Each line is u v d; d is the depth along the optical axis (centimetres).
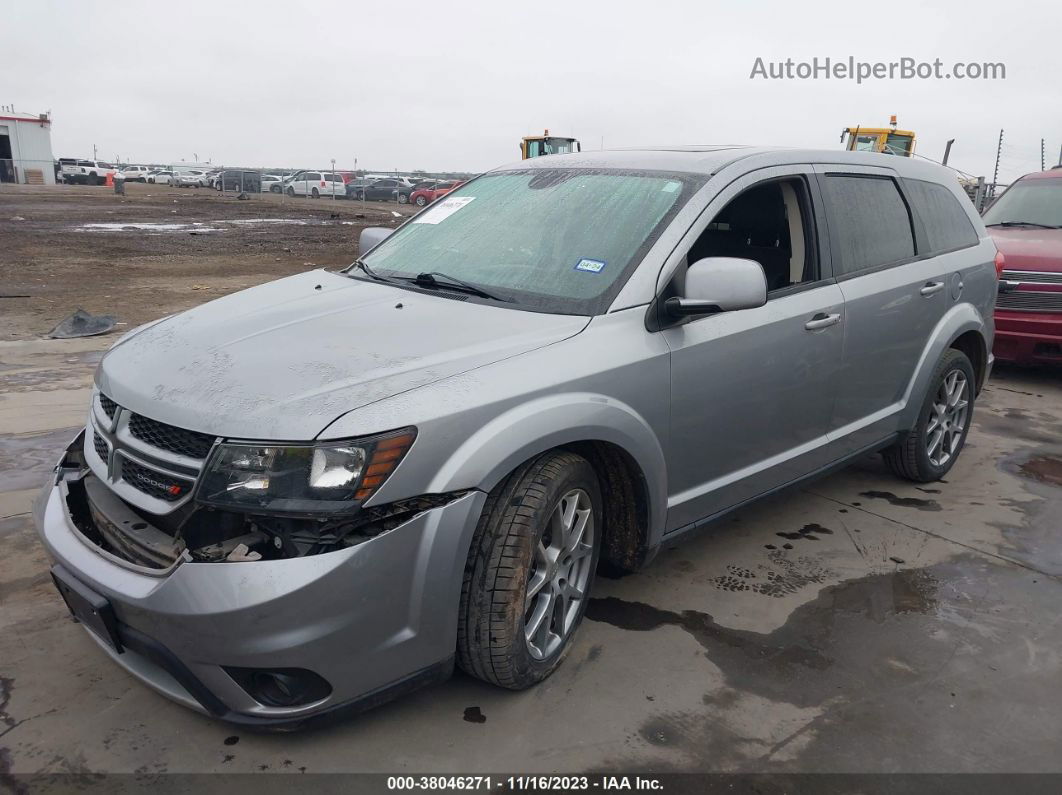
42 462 466
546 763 246
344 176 5041
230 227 2378
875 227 410
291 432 223
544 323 284
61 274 1276
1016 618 335
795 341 349
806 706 276
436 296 316
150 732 253
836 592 352
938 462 476
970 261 471
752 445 345
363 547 224
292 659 219
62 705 264
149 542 238
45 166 5253
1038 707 279
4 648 292
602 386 276
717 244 402
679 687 283
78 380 644
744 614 332
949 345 456
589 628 318
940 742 260
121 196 4081
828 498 457
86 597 236
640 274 302
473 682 284
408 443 229
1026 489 476
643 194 335
